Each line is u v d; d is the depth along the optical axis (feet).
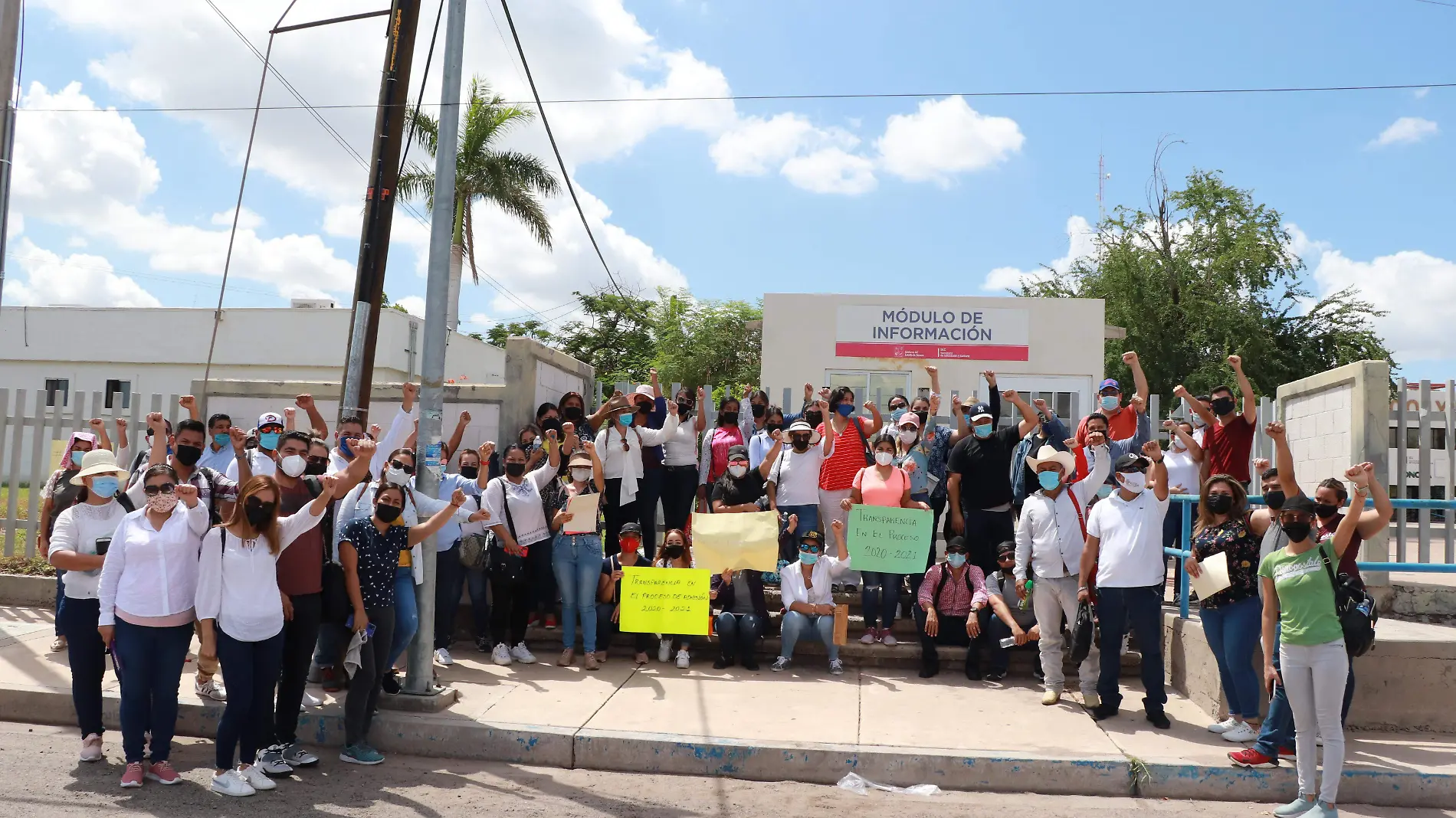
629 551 28.50
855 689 26.02
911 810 18.94
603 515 31.19
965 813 18.79
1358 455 27.86
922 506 28.27
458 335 102.68
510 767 21.35
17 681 24.08
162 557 18.89
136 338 96.27
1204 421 29.96
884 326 55.98
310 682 24.97
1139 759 20.38
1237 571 21.81
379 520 21.24
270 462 27.27
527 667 27.99
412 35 29.81
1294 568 19.10
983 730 22.43
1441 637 23.48
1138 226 100.53
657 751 21.25
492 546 28.27
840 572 29.07
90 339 96.78
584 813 18.33
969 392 55.26
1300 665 18.90
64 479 23.84
